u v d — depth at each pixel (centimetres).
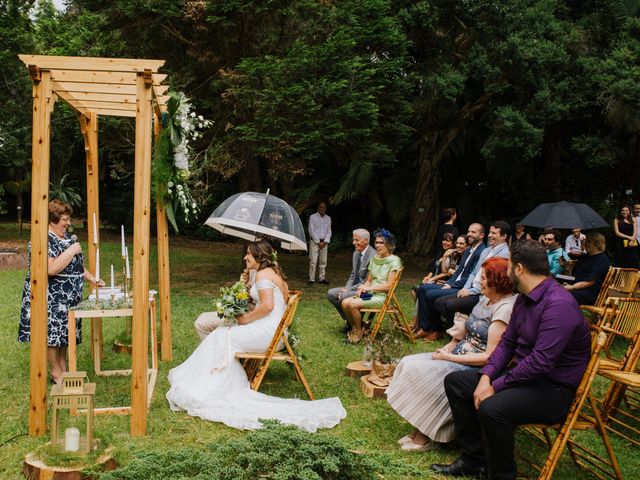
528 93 1354
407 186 1759
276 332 505
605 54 1348
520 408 349
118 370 595
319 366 639
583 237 1057
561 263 863
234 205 697
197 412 477
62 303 514
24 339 525
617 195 1716
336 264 1647
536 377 354
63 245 513
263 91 1067
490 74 1264
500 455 354
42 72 428
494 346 405
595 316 770
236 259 1655
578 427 364
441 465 391
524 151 1308
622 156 1521
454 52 1363
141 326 435
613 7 1412
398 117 1286
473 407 383
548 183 1772
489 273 412
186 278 1297
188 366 517
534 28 1307
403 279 1341
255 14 1102
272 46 1203
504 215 1948
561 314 352
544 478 349
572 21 1482
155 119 609
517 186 1856
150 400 503
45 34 1859
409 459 407
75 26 1304
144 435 437
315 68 1080
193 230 2259
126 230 2330
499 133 1306
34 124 429
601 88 1364
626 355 457
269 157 1125
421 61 1417
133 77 438
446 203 1816
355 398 536
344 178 1719
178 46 1248
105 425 454
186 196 629
